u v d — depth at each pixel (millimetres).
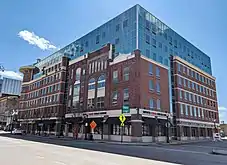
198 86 53938
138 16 40188
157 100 38219
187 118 46281
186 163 11984
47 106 55031
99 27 47969
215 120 58781
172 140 40406
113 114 37250
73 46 54969
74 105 47281
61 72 52656
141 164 10875
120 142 31656
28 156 12508
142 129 34719
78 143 26688
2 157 11805
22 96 69250
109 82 39875
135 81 35438
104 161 11438
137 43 37969
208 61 64688
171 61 47281
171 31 49688
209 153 19172
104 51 42812
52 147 19312
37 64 69938
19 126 66688
